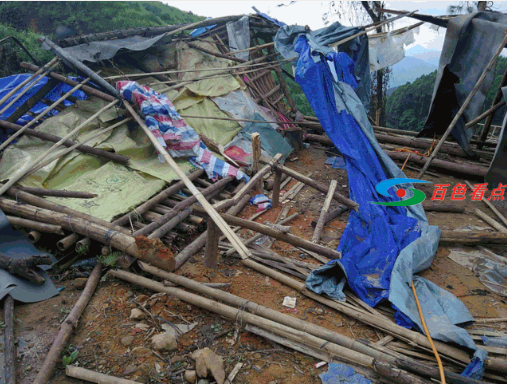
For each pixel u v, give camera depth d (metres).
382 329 4.20
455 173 9.91
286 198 8.09
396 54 10.61
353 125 8.30
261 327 4.11
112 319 4.31
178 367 3.70
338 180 9.34
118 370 3.61
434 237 5.85
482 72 8.23
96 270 5.10
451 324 4.16
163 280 5.04
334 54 8.59
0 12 23.73
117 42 9.73
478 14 8.33
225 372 3.61
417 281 5.00
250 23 12.83
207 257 5.33
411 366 3.53
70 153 7.14
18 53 12.84
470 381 3.34
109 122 8.28
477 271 5.56
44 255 4.89
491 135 13.98
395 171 8.10
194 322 4.35
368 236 6.05
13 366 3.50
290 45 9.95
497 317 4.59
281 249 6.07
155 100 8.09
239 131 10.03
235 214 7.16
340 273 5.14
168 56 10.98
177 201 6.99
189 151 8.16
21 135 7.46
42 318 4.29
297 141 11.34
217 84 10.89
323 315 4.54
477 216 7.53
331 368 3.64
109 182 6.81
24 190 6.13
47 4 27.25
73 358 3.67
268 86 13.02
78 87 8.29
